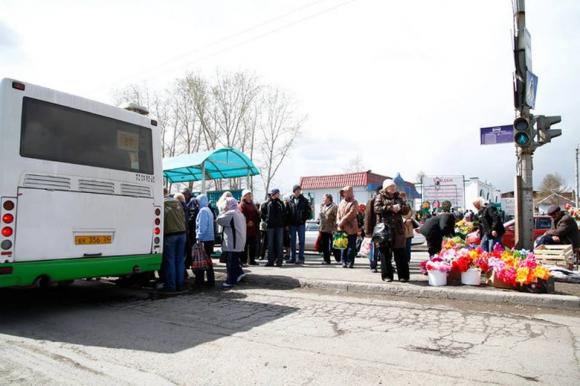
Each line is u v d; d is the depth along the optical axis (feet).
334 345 16.40
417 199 121.39
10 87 20.17
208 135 115.96
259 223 39.32
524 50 27.66
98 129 23.67
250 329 18.89
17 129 20.15
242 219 29.81
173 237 28.12
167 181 59.41
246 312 22.13
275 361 14.70
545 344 16.25
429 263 26.22
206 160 46.83
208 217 29.25
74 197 22.03
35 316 21.88
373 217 29.84
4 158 19.56
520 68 27.73
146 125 26.50
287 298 25.48
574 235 33.78
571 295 22.61
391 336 17.47
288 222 39.65
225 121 116.78
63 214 21.48
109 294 27.99
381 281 27.73
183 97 115.03
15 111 20.17
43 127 21.17
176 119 115.96
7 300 26.32
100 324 20.12
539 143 28.14
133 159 25.43
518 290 23.97
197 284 29.45
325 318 20.58
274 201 37.50
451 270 26.21
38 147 20.84
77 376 13.58
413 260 45.09
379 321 19.86
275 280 29.78
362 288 26.73
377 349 15.87
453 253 26.68
